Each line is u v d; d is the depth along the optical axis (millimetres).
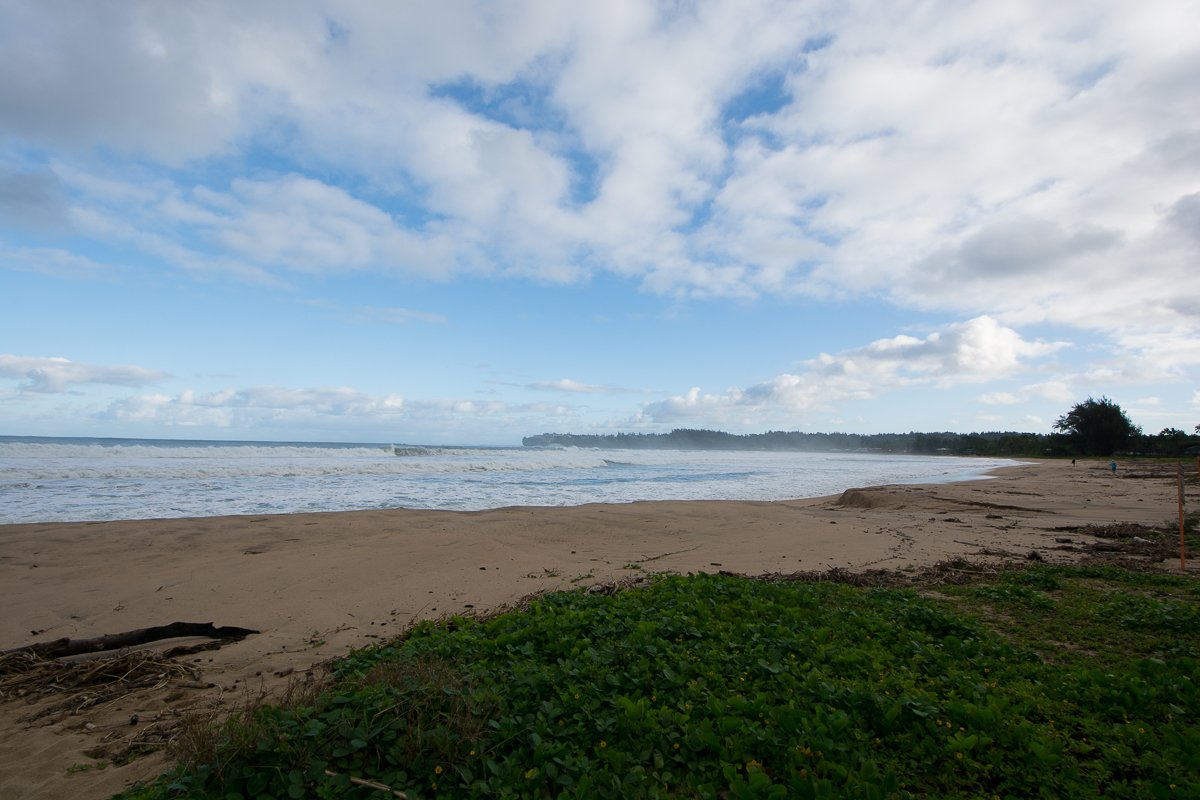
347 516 15625
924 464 72375
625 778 3627
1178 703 4773
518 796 3508
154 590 8820
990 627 7109
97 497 19078
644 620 6570
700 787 3584
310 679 5488
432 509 18453
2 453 30391
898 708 4336
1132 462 63906
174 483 23906
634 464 53312
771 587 8234
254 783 3469
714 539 14094
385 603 8438
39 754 4297
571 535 14203
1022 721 4273
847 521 17375
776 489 31297
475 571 10359
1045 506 21359
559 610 7113
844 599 8086
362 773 3633
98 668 5828
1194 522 16422
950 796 3633
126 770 4059
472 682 4680
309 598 8625
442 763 3676
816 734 4098
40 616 7652
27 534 12172
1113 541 14070
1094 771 3873
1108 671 5578
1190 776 3779
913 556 12188
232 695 5344
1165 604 7566
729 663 5352
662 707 4430
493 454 61781
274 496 21078
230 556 11039
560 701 4508
